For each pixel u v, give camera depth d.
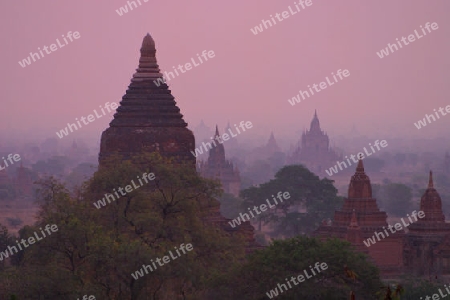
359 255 127.62
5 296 122.81
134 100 166.75
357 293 124.75
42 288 123.56
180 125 166.12
